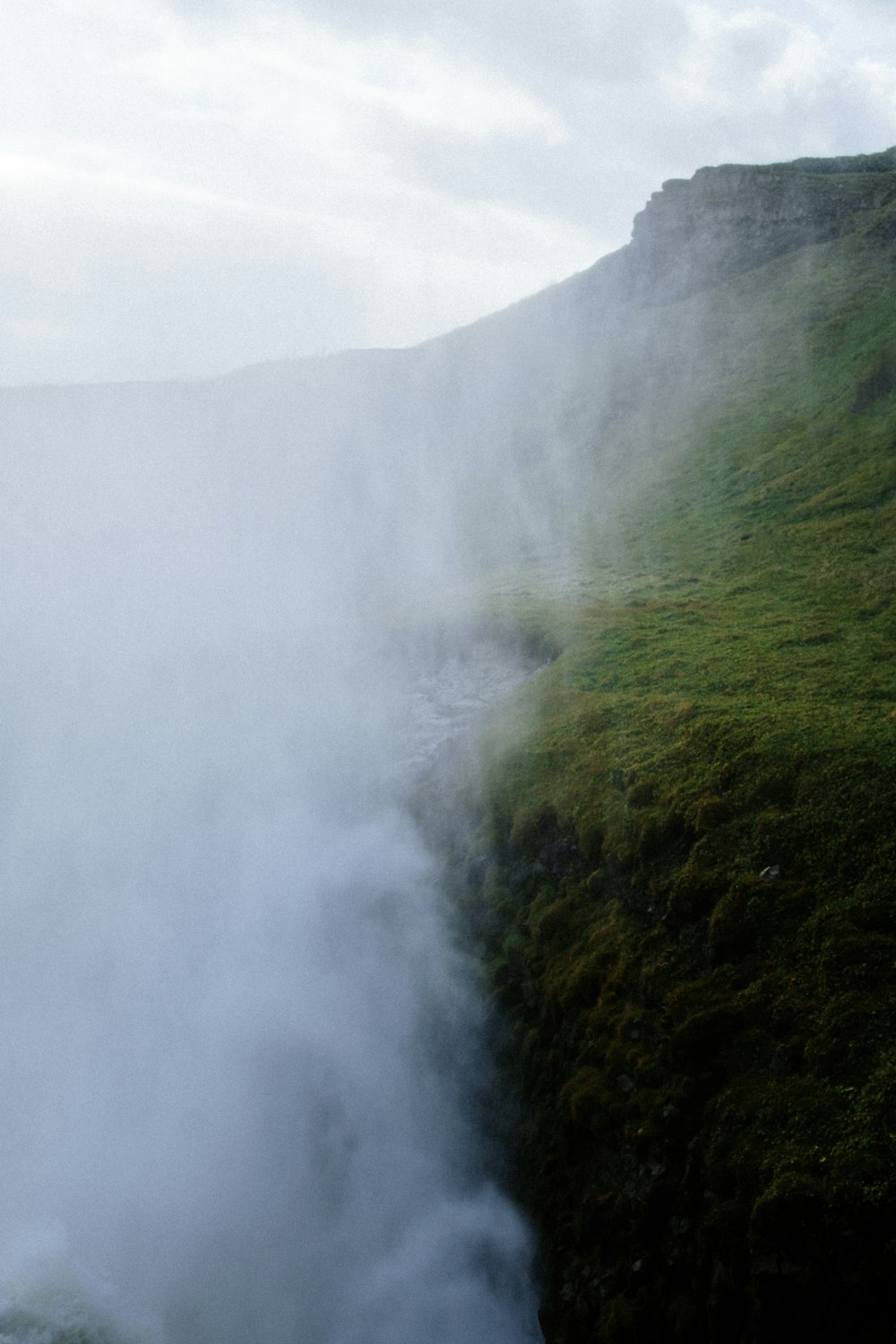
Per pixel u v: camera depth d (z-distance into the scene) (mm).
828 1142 14461
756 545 48688
